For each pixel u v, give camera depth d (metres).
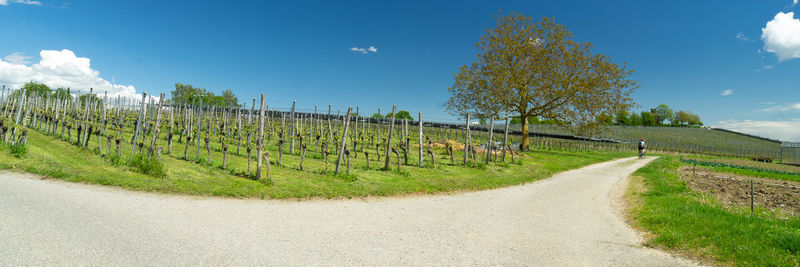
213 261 4.54
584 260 5.60
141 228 5.64
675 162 29.22
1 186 7.34
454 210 8.92
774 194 12.69
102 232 5.28
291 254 5.02
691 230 7.20
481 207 9.53
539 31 32.28
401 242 5.95
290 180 10.59
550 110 33.03
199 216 6.64
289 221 6.77
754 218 7.99
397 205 9.06
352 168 14.23
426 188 11.45
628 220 8.87
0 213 5.62
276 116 38.03
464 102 35.12
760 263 5.36
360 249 5.45
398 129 41.31
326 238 5.88
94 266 4.10
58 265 4.04
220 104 73.19
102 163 10.55
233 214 6.97
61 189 7.64
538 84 32.28
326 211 7.83
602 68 30.39
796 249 5.77
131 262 4.30
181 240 5.24
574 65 30.89
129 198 7.50
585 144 50.06
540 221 8.26
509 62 33.62
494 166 18.62
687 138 84.50
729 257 5.68
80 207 6.48
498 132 50.97
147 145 15.48
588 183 15.62
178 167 11.00
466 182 13.11
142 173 9.71
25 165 9.33
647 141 67.69
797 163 38.91
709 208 9.10
